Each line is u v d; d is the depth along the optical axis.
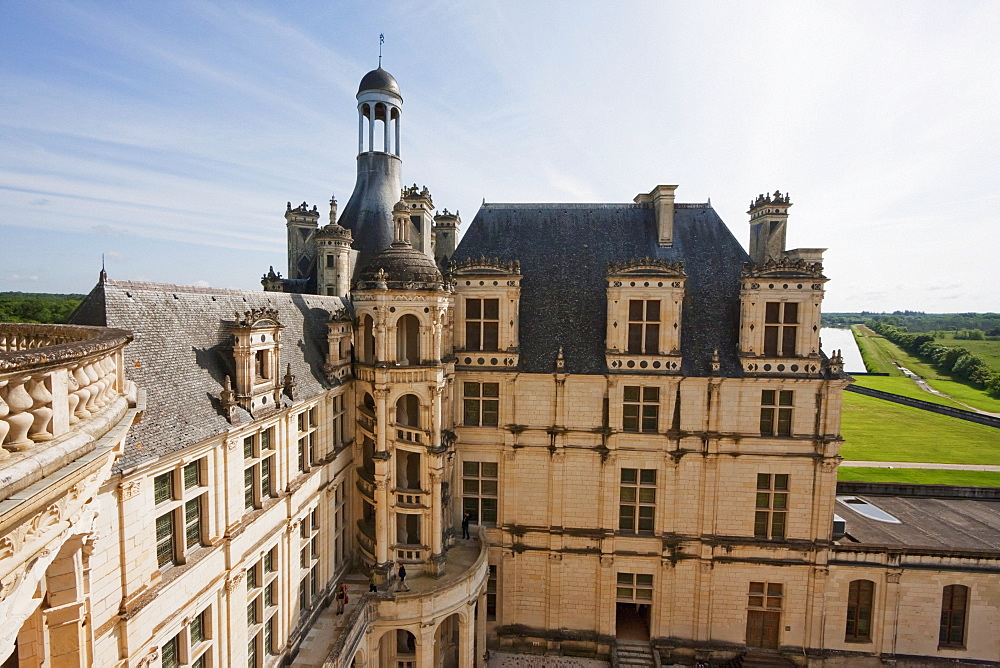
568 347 28.89
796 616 27.73
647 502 28.77
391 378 23.62
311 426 22.20
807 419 27.27
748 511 27.88
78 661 9.80
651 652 28.38
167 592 13.45
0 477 5.50
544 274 31.14
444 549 26.55
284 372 19.92
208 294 18.72
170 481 14.02
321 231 30.19
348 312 27.81
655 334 28.08
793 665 27.42
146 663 12.83
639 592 28.91
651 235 32.22
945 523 31.56
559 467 28.78
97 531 11.01
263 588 18.12
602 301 30.06
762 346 27.25
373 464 26.38
